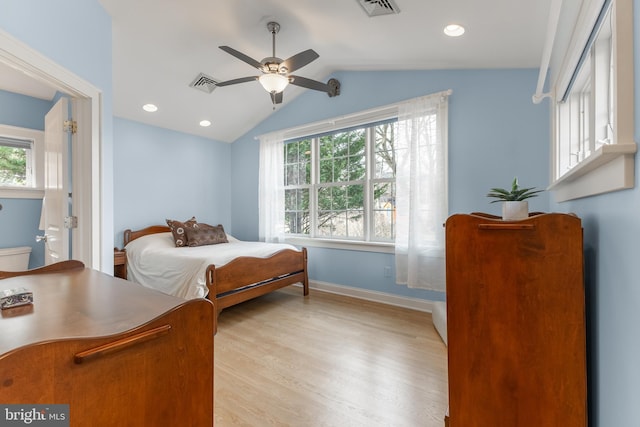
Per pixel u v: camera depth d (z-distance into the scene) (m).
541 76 1.83
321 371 2.09
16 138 3.27
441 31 2.36
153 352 0.79
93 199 2.24
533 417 1.18
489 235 1.22
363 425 1.58
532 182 2.74
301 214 4.46
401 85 3.40
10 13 1.59
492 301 1.22
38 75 1.84
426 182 3.15
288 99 4.32
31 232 3.34
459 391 1.26
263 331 2.77
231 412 1.68
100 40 2.34
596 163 1.00
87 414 0.68
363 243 3.71
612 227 1.00
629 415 0.88
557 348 1.16
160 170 4.43
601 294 1.11
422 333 2.71
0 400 0.58
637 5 0.82
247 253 3.33
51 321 0.87
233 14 2.50
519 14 2.00
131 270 3.61
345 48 3.01
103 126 2.34
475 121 2.97
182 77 3.45
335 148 4.12
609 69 1.29
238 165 5.16
